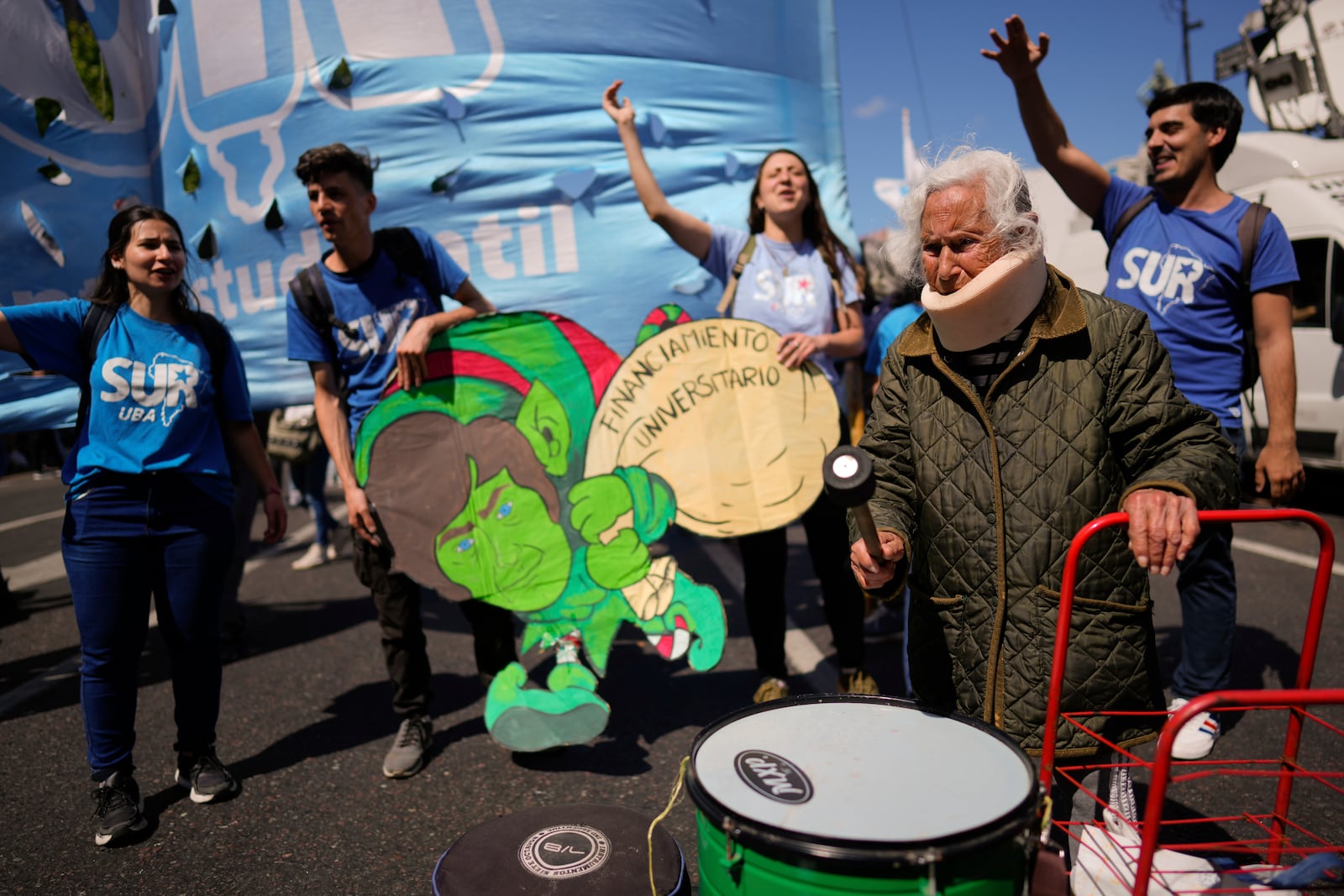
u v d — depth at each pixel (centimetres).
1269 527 609
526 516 278
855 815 120
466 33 320
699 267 342
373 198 269
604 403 283
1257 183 693
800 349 286
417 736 277
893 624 389
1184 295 270
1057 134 284
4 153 325
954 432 164
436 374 273
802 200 299
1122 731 157
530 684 278
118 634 236
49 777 277
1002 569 158
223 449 256
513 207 326
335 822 243
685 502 283
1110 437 156
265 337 336
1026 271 146
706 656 275
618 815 189
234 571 407
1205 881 138
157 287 238
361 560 276
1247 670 333
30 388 318
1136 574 156
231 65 329
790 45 371
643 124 333
